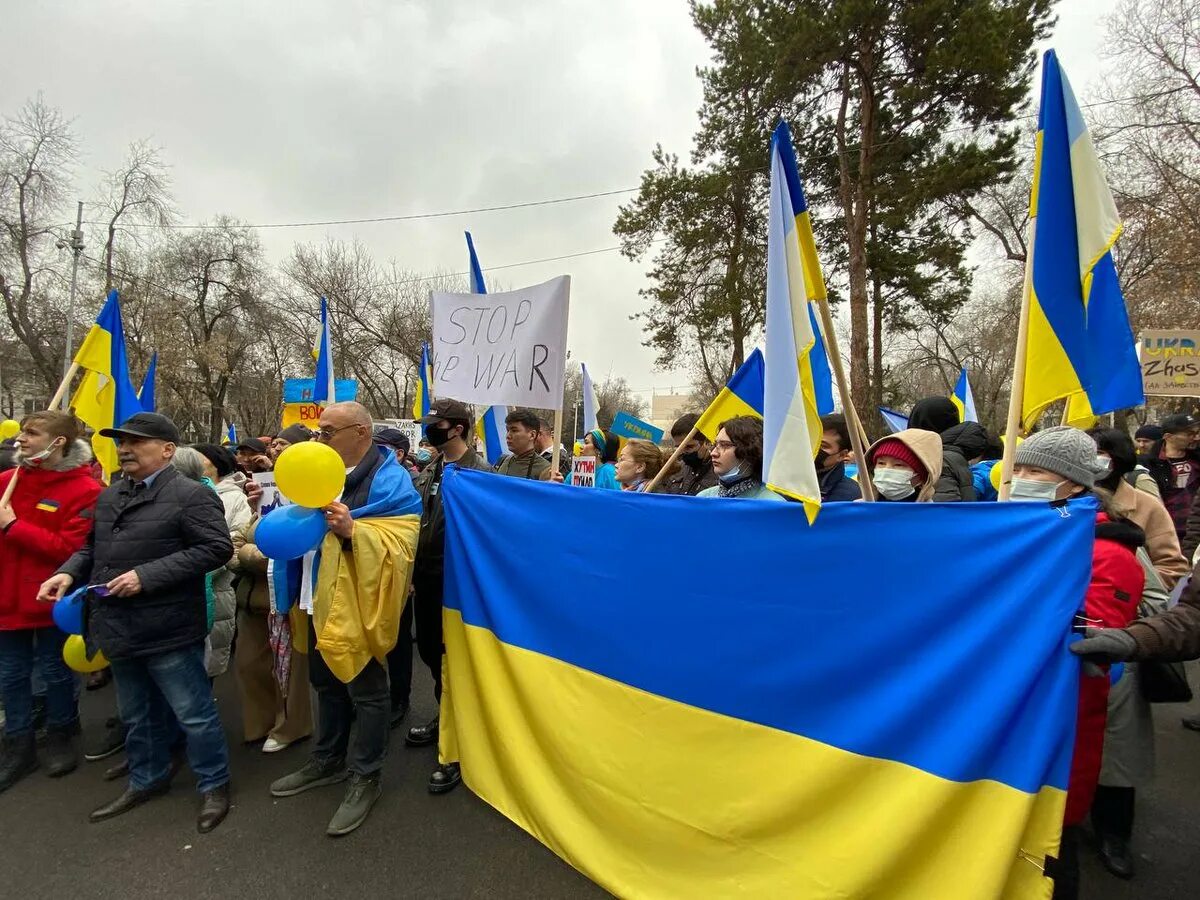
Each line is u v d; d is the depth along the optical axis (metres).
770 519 2.11
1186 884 2.46
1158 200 12.58
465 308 3.96
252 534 3.51
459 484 3.10
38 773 3.20
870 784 1.81
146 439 2.78
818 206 17.59
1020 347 2.26
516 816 2.68
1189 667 4.95
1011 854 1.59
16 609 3.08
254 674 3.52
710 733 2.14
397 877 2.42
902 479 2.63
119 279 27.88
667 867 2.16
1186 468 5.54
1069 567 1.64
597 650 2.47
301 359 32.28
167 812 2.85
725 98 17.88
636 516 2.44
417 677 4.62
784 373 1.91
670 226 20.20
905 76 14.12
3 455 4.21
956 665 1.72
